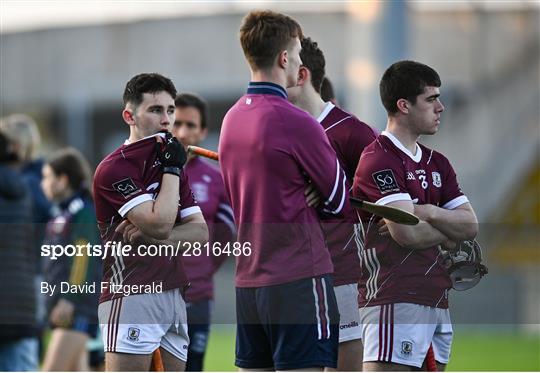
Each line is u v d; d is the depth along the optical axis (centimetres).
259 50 1605
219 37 8206
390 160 1709
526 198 7319
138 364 1697
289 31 1614
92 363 2400
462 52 7800
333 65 7731
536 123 7425
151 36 8362
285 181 1583
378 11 5219
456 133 7569
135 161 1675
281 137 1576
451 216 1714
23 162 2600
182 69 8238
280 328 1595
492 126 7531
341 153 1820
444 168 1756
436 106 1723
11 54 8675
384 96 1739
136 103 1708
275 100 1598
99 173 1686
